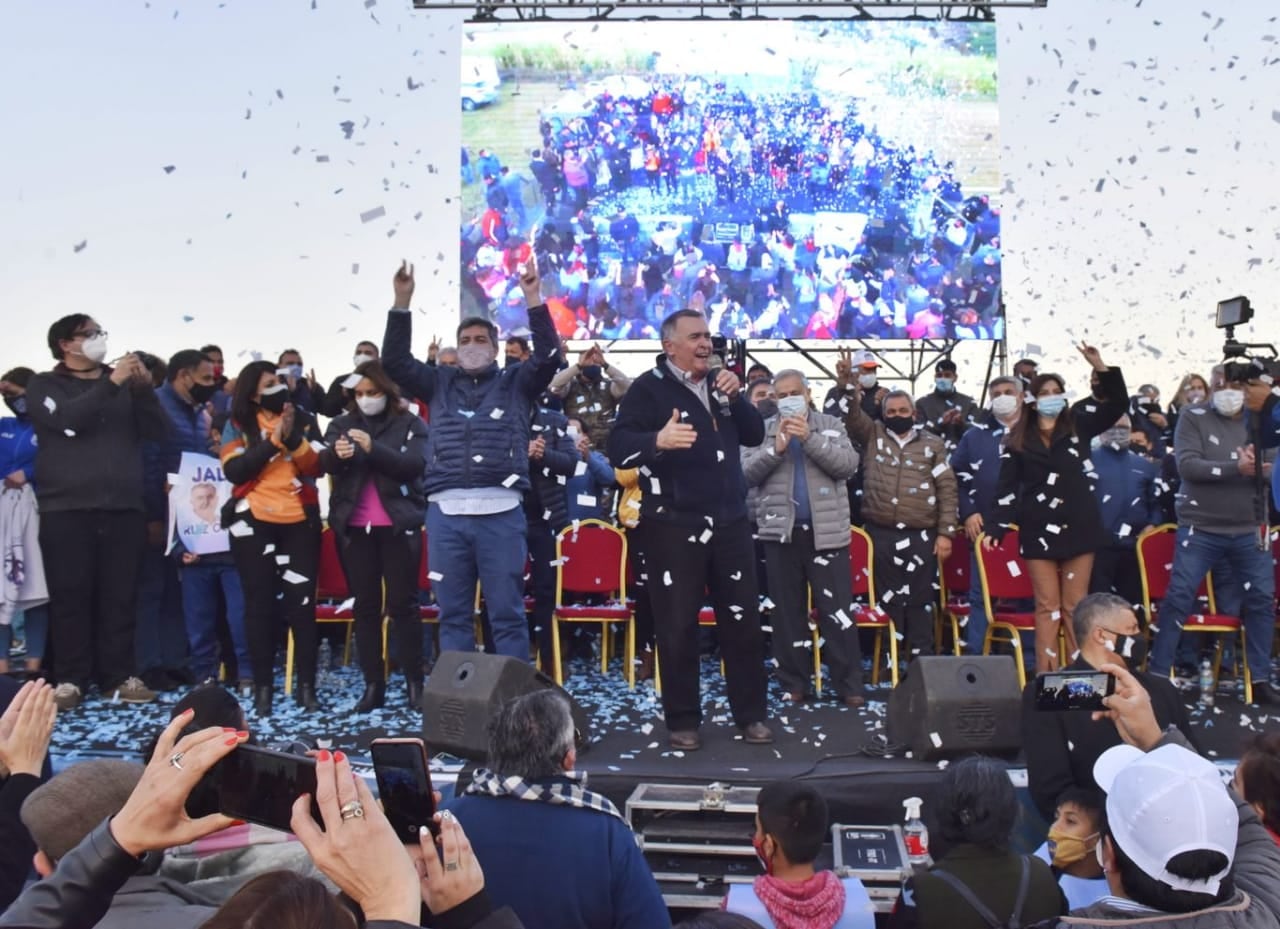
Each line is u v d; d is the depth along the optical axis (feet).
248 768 5.19
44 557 20.07
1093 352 20.22
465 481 17.69
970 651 22.63
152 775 5.07
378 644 19.79
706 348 17.24
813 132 44.50
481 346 18.20
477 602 23.13
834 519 20.62
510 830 9.29
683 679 17.07
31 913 4.86
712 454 17.17
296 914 4.15
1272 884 7.25
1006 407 24.25
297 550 19.97
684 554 17.03
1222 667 24.14
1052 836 12.09
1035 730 14.14
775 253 44.50
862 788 15.47
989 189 44.60
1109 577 24.03
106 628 20.42
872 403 27.96
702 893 14.11
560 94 44.47
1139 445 27.68
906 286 44.62
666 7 43.52
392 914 4.60
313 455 19.85
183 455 21.30
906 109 44.52
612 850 9.31
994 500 21.01
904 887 10.38
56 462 20.04
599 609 21.77
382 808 5.84
